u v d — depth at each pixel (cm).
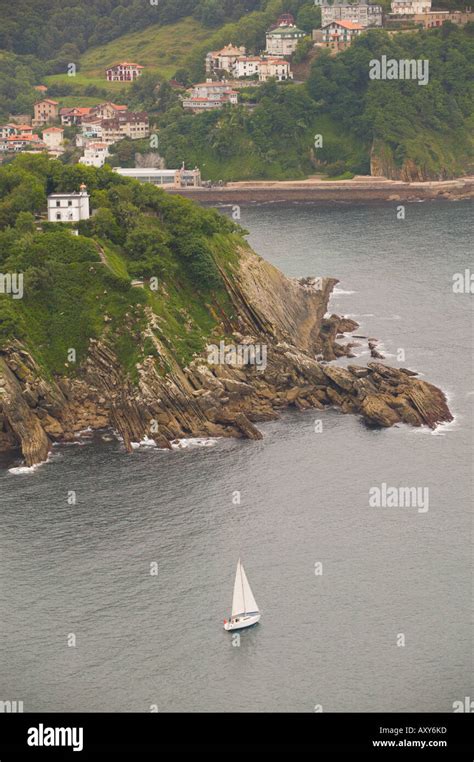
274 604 18275
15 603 18400
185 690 16750
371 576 18925
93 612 18188
